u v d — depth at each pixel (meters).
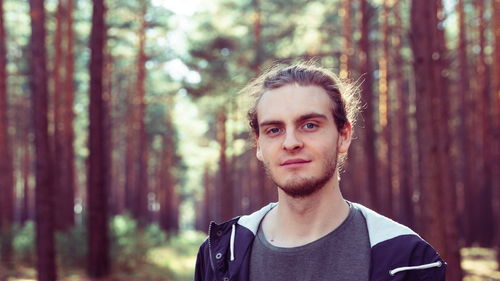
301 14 22.83
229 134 30.55
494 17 18.08
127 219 18.59
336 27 22.83
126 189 33.00
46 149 10.89
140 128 29.70
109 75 29.80
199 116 37.19
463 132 25.69
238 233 1.69
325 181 1.57
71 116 23.36
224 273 1.68
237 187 45.38
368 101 17.42
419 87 8.91
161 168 37.44
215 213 51.28
